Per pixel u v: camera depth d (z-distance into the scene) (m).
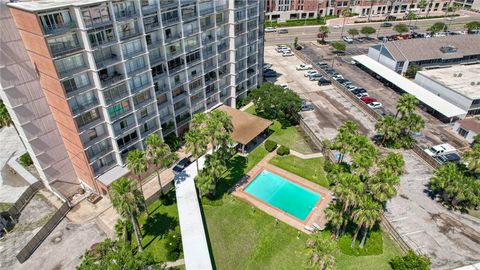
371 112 85.88
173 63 68.06
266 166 69.38
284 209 58.91
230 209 58.88
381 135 77.62
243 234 54.06
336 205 47.41
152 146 53.72
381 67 108.69
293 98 79.56
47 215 57.50
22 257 49.75
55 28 46.75
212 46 77.12
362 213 43.88
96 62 52.97
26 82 50.28
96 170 60.03
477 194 53.91
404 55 107.00
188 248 47.94
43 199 60.78
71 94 51.12
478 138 69.94
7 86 48.28
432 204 58.28
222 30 78.38
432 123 83.12
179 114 73.94
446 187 55.84
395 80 99.31
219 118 58.84
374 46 115.81
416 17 170.25
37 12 43.56
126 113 60.38
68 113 52.19
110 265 36.28
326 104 91.88
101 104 55.91
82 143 55.41
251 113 89.38
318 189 63.12
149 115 66.19
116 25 52.75
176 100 71.69
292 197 61.44
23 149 73.38
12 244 52.34
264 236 53.62
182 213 54.19
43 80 51.09
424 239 51.84
